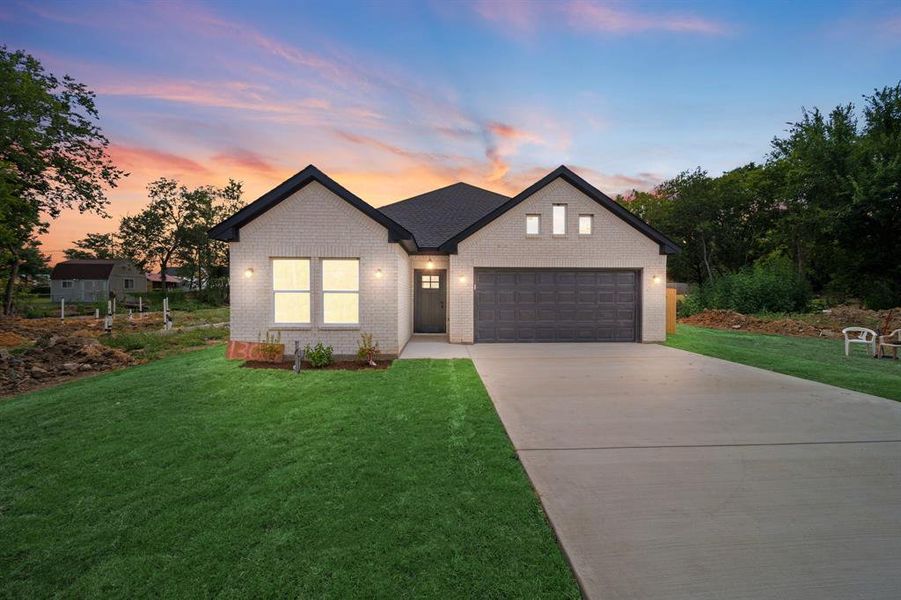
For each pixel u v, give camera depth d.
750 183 32.38
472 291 13.15
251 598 2.34
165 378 8.05
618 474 3.88
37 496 3.62
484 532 2.93
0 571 2.66
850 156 20.41
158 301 47.12
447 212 16.72
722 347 12.04
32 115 21.56
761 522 3.06
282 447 4.60
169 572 2.59
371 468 4.01
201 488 3.68
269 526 3.07
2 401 7.13
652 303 13.26
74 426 5.41
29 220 22.58
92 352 10.58
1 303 27.19
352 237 10.34
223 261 55.78
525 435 4.92
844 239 21.48
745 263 33.69
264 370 8.80
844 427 5.18
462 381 7.73
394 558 2.65
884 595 2.31
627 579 2.43
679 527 2.99
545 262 13.15
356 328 10.34
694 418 5.56
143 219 52.28
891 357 10.20
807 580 2.43
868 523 3.05
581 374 8.41
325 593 2.36
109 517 3.26
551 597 2.31
